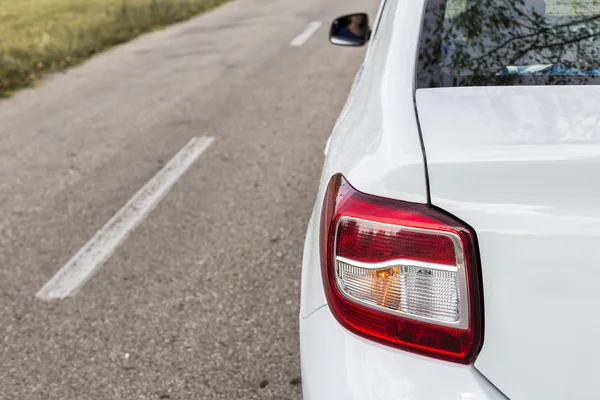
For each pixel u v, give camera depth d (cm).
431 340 127
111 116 653
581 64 156
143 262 351
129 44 1095
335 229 136
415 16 180
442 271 124
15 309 312
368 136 145
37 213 422
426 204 125
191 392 250
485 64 159
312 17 1264
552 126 126
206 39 1095
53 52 988
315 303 144
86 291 325
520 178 116
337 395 131
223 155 517
